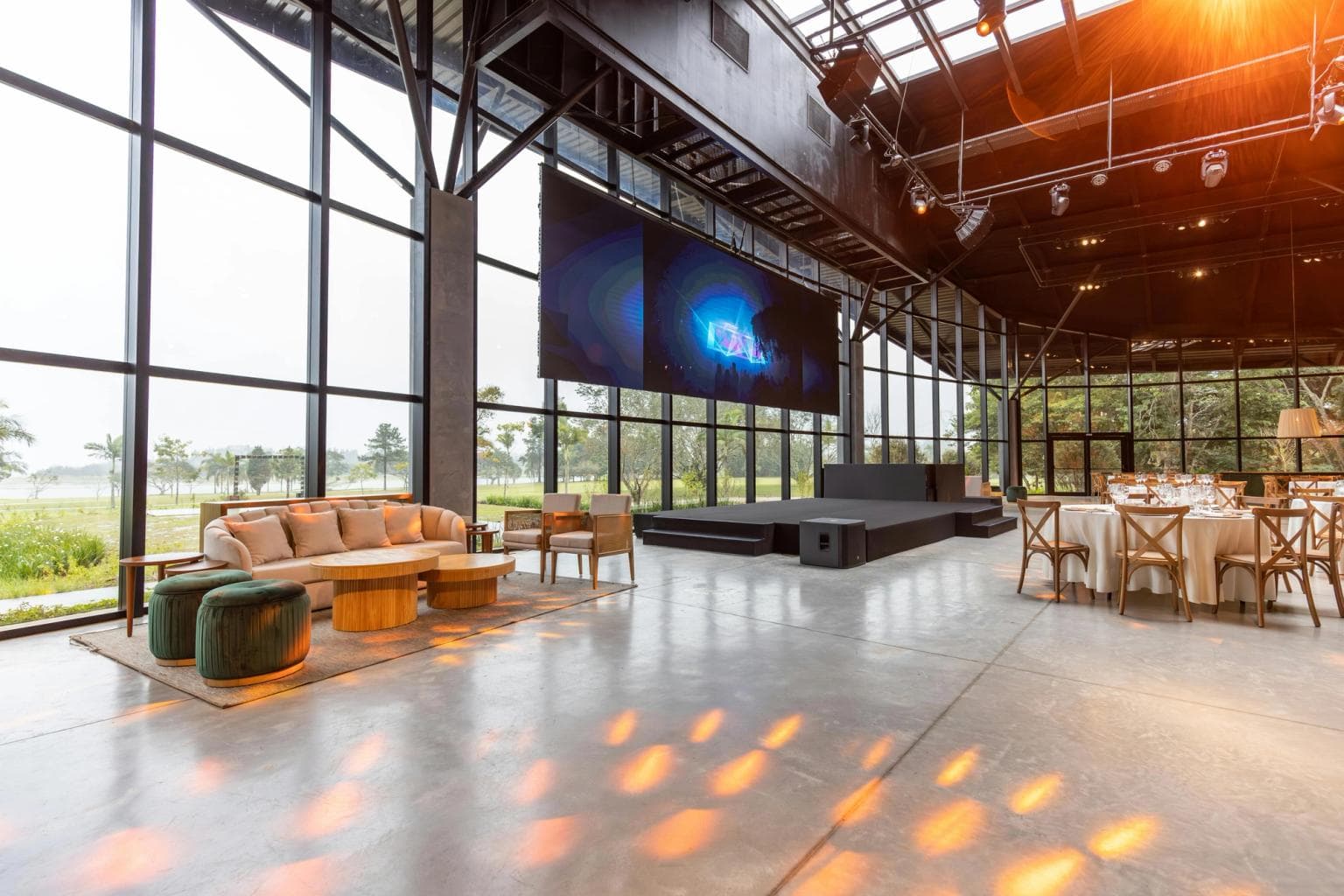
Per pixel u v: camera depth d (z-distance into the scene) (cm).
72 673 330
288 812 197
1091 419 1786
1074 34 752
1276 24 759
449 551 565
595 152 904
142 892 160
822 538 655
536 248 831
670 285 880
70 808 200
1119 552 462
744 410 1141
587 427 877
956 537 898
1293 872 167
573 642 383
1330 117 659
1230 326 1616
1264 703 284
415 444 666
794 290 1155
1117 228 1173
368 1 662
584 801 204
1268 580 451
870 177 1071
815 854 175
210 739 249
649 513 880
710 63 716
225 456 532
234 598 309
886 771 223
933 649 369
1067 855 175
